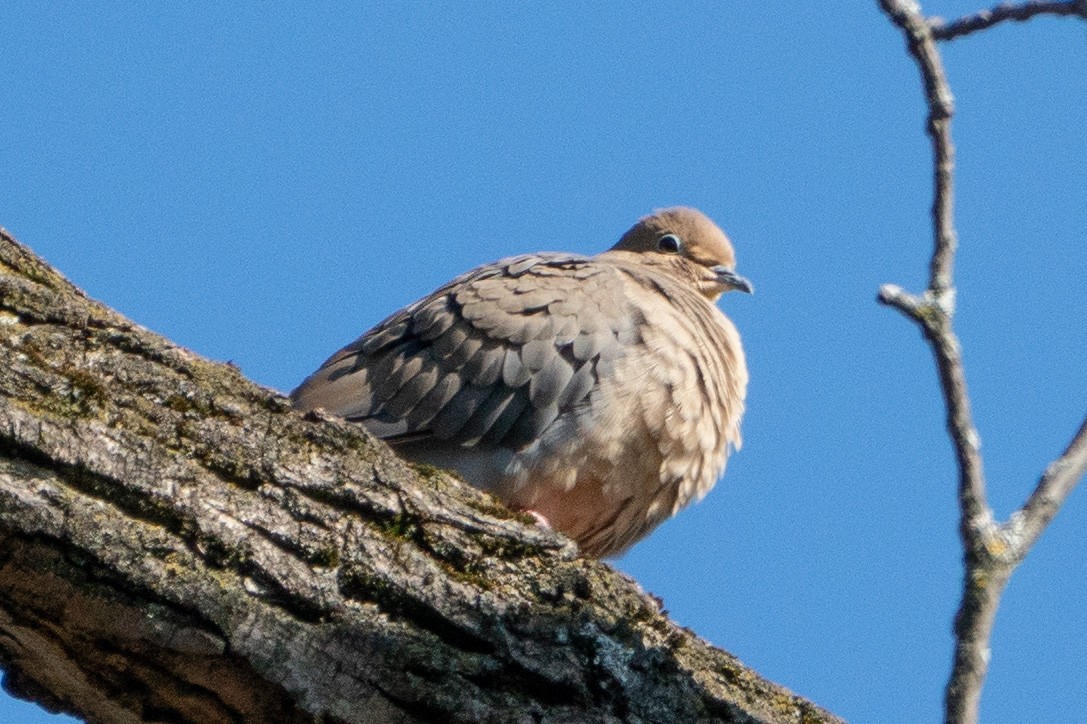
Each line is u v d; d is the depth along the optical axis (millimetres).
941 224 8359
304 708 9109
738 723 9820
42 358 9297
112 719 9438
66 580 8758
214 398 9523
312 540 9305
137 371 9438
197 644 8922
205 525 9078
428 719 9250
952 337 8094
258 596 9070
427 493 9773
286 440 9570
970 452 7898
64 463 8891
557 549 9875
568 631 9602
